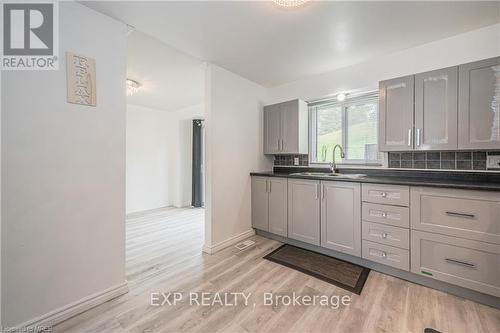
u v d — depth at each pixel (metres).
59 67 1.41
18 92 1.27
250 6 1.58
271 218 2.84
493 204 1.47
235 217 2.82
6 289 1.24
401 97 2.07
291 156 3.29
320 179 2.35
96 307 1.56
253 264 2.21
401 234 1.85
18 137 1.27
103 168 1.62
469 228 1.55
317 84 2.91
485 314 1.45
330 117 3.01
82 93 1.51
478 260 1.53
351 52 2.30
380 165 2.54
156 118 5.05
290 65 2.61
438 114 1.88
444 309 1.51
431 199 1.70
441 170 2.09
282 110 3.05
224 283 1.87
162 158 5.16
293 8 1.60
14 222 1.26
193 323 1.41
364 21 1.78
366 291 1.73
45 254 1.37
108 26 1.65
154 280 1.92
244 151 2.97
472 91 1.73
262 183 2.93
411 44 2.15
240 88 2.91
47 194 1.37
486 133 1.68
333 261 2.25
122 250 1.73
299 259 2.30
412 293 1.70
